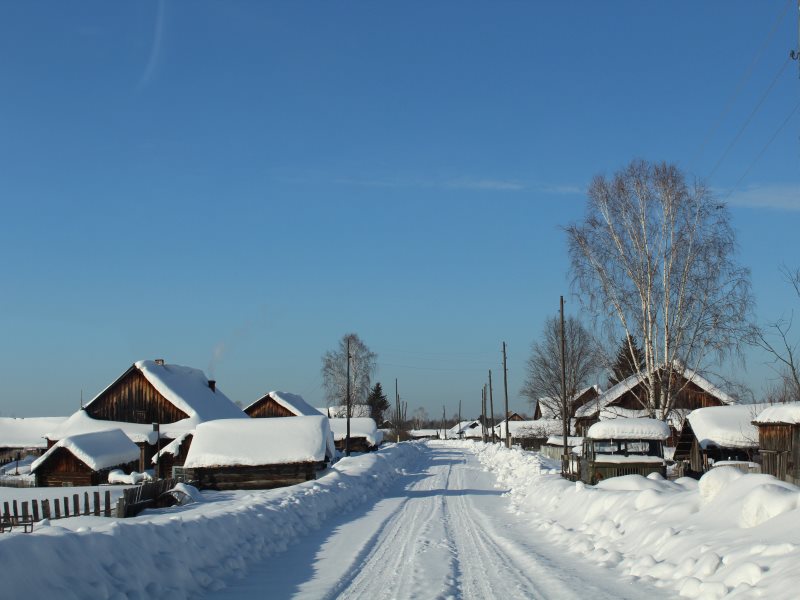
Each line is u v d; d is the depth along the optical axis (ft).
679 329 120.26
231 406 213.66
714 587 30.86
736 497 41.83
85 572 31.32
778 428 88.17
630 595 33.76
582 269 126.11
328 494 83.92
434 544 54.65
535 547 51.42
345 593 38.04
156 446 174.09
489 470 156.87
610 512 54.75
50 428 206.18
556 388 281.13
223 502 97.45
